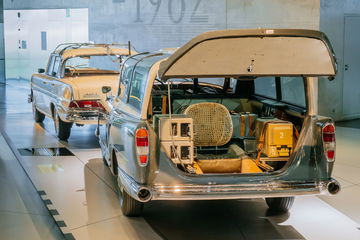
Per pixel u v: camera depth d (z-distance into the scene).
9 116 14.21
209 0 13.77
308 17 12.27
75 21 18.16
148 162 5.07
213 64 4.82
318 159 5.30
